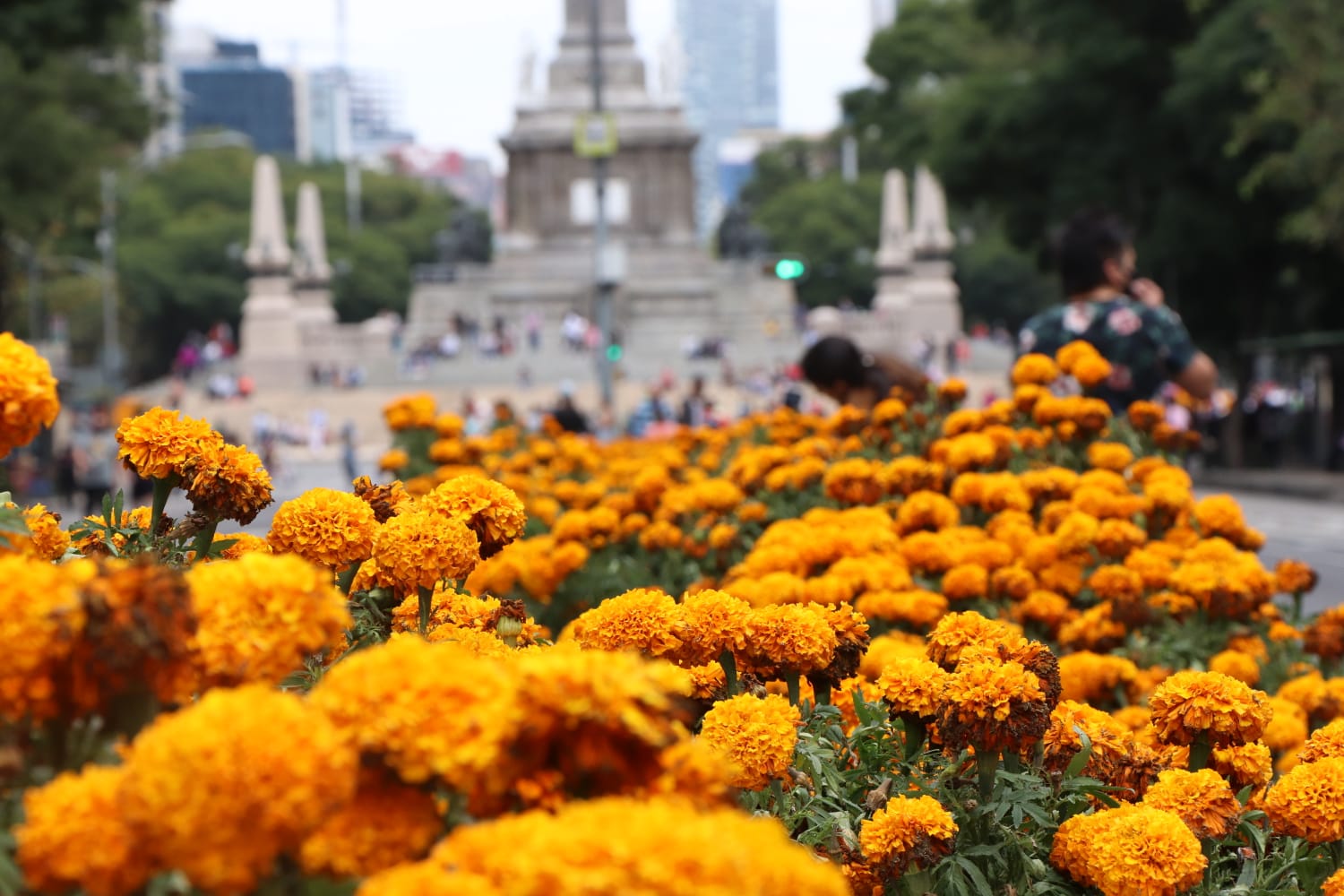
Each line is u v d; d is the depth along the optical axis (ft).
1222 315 164.76
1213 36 135.03
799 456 34.17
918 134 201.87
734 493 30.78
